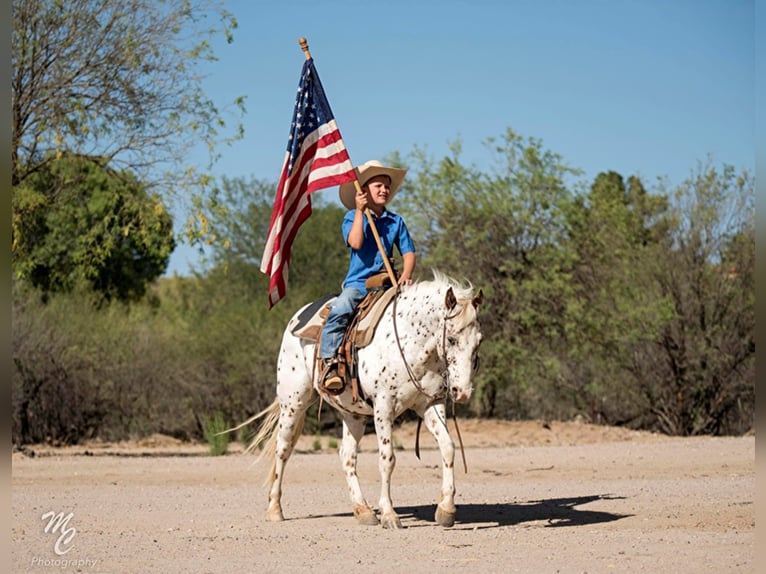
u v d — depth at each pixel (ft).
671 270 89.97
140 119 68.13
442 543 28.19
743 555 25.09
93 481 50.62
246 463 61.16
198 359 97.04
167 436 97.35
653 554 25.45
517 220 92.48
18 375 88.12
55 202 73.61
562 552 26.07
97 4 67.15
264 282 140.05
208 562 25.62
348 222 33.42
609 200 102.99
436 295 30.35
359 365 31.91
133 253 143.33
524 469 54.13
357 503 33.42
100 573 24.14
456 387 28.71
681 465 55.11
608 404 96.22
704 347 88.53
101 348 93.76
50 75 66.80
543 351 92.58
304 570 24.03
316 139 36.55
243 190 146.10
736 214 90.63
